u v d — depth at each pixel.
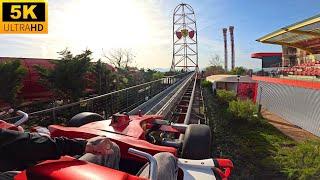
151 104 15.41
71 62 17.12
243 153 15.23
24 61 17.92
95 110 13.37
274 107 34.94
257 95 43.78
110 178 1.73
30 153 1.73
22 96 16.88
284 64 61.53
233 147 16.22
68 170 1.77
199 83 56.16
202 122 13.91
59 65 17.03
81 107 13.55
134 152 2.24
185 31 98.81
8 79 13.76
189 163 3.35
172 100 17.92
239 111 24.39
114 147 2.63
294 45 45.72
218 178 3.21
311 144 13.25
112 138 3.52
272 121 29.52
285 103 30.89
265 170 12.73
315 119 23.34
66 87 16.91
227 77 48.03
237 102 25.92
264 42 43.94
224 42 116.50
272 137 20.47
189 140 4.74
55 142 1.88
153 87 23.70
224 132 19.94
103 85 21.06
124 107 15.12
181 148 5.13
